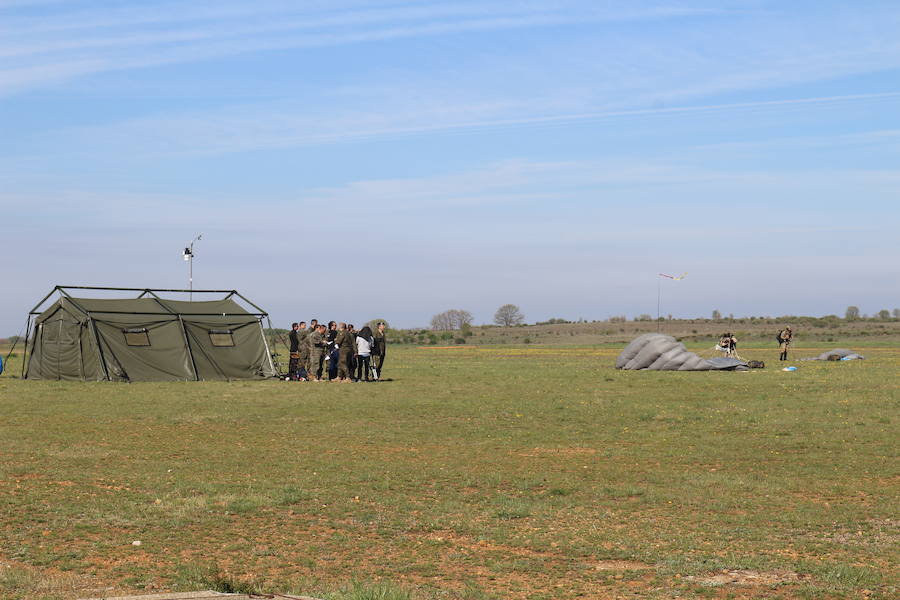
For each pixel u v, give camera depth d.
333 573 8.68
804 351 64.38
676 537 10.10
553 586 8.27
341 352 33.47
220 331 36.38
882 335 110.38
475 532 10.40
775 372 37.12
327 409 23.61
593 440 18.16
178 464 14.98
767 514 11.34
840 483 13.50
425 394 27.59
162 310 35.91
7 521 10.65
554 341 111.38
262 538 10.07
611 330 126.25
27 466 14.56
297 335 35.47
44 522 10.66
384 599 7.53
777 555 9.31
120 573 8.54
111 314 34.69
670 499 12.27
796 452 16.55
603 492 12.77
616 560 9.20
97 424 20.53
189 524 10.70
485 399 25.86
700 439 18.19
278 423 20.84
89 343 34.28
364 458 15.82
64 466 14.64
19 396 27.36
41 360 35.66
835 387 28.97
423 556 9.36
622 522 10.92
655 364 39.34
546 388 29.59
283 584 8.20
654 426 20.19
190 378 34.81
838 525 10.69
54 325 35.31
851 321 133.38
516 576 8.62
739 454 16.33
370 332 33.56
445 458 15.91
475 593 7.96
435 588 8.19
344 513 11.37
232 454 16.16
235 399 26.39
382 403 24.89
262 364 36.72
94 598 7.52
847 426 19.80
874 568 8.80
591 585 8.30
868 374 35.25
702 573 8.66
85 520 10.77
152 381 33.97
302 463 15.20
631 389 28.98
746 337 109.19
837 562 9.02
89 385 31.86
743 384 30.56
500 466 15.03
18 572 8.38
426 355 63.69
